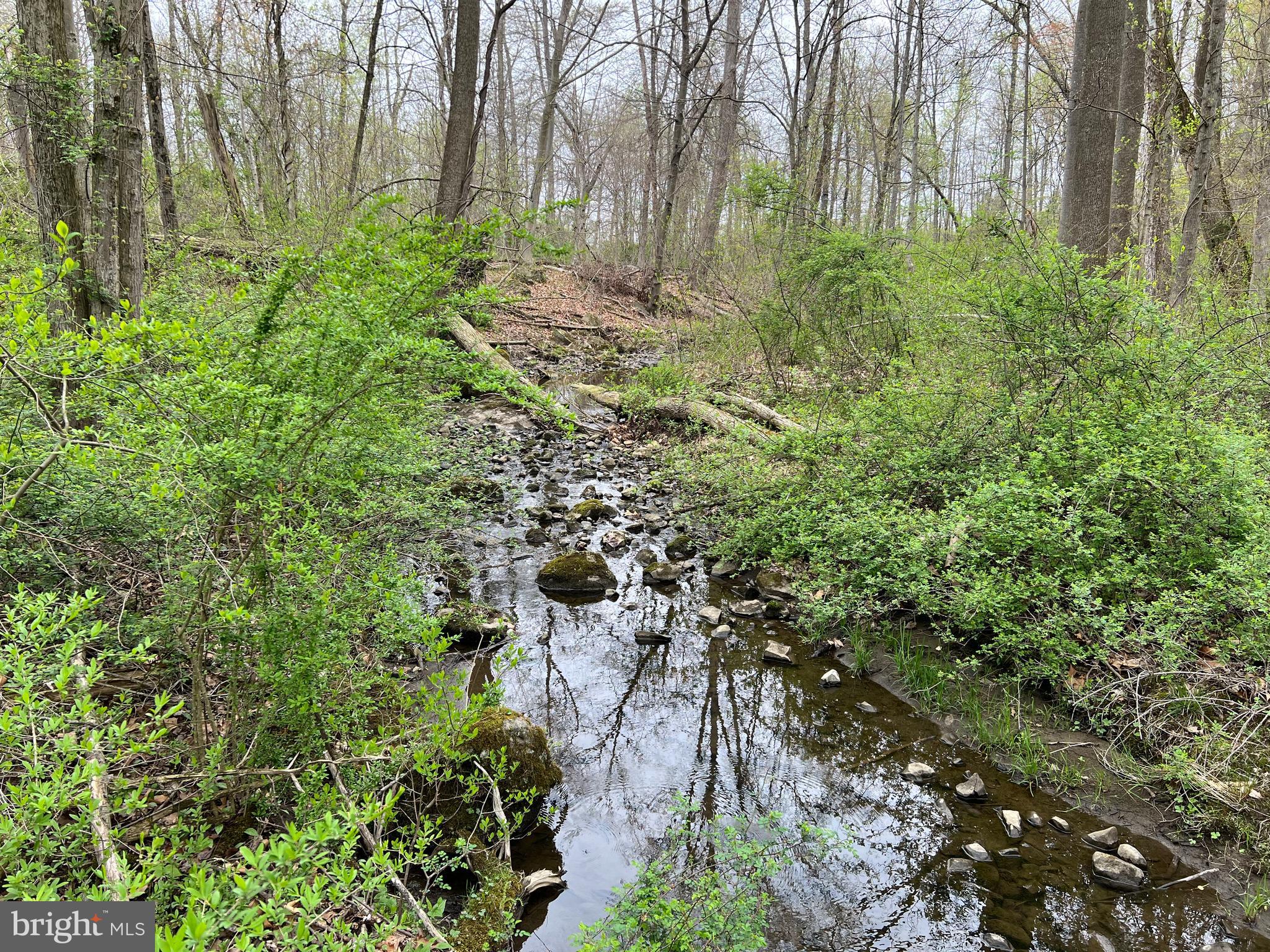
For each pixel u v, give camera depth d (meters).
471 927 2.61
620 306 19.19
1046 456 4.95
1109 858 3.01
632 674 4.62
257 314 3.35
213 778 2.48
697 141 22.22
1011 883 2.96
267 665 2.56
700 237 19.17
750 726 4.09
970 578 4.42
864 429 6.16
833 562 5.37
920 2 17.20
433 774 2.66
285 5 14.24
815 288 10.20
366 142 19.02
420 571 5.01
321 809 2.35
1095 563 4.31
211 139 12.97
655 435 9.92
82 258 5.52
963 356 6.09
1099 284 5.17
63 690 1.79
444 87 20.36
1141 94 10.26
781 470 6.60
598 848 3.13
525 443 9.71
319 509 3.40
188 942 1.25
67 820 2.31
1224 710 3.55
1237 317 5.84
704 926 2.26
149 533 3.08
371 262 3.13
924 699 4.27
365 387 2.92
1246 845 3.05
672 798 3.47
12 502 2.30
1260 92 10.77
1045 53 10.04
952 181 22.30
